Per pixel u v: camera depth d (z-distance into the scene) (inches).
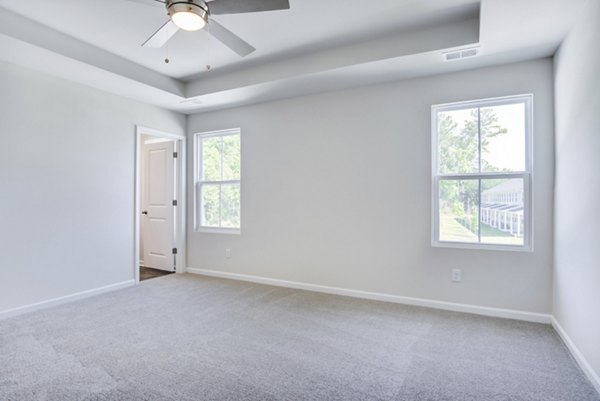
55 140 134.6
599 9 74.5
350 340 101.7
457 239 130.2
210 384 77.6
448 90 129.0
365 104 144.0
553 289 112.7
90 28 110.5
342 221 149.3
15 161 122.6
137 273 167.8
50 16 103.0
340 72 129.3
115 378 79.9
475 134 127.6
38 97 129.2
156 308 131.0
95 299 142.4
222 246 183.6
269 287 162.1
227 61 137.4
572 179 93.3
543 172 114.3
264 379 79.9
